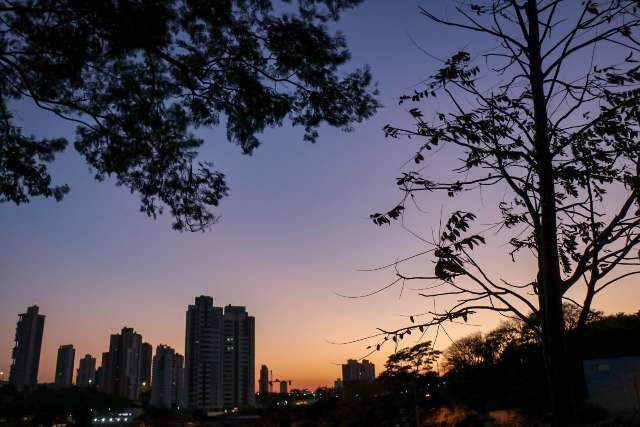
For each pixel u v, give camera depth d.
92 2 7.84
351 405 57.75
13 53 8.86
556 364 3.51
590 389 35.06
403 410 49.31
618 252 3.52
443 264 3.71
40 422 100.44
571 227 4.34
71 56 8.51
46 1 8.09
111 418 134.25
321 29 9.23
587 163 3.90
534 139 3.92
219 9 8.81
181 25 9.20
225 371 199.25
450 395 49.06
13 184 10.06
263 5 9.10
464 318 3.68
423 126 4.14
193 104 9.91
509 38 4.02
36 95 9.32
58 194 10.51
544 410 34.78
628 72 3.88
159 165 10.49
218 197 11.06
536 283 3.84
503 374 43.12
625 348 37.62
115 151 10.15
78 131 10.29
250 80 9.30
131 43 8.50
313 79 9.50
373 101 9.76
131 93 9.86
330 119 9.81
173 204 10.92
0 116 9.68
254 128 9.93
